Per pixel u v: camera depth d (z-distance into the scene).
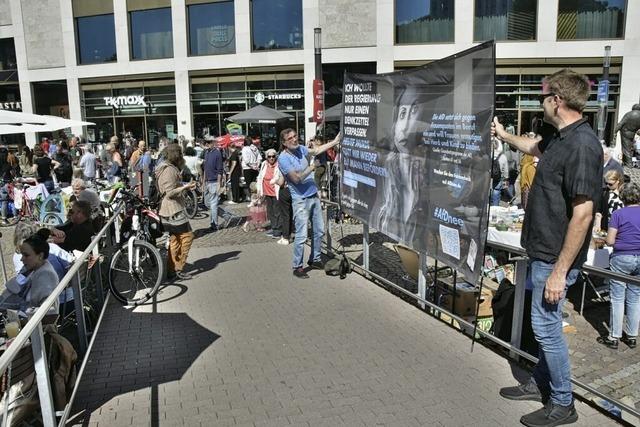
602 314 5.97
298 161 7.11
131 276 6.51
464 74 4.54
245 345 5.00
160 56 27.62
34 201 13.38
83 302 4.98
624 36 22.97
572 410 3.56
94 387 4.25
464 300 5.32
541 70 23.47
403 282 6.95
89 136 29.14
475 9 23.55
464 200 4.66
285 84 25.92
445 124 4.91
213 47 26.69
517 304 4.40
